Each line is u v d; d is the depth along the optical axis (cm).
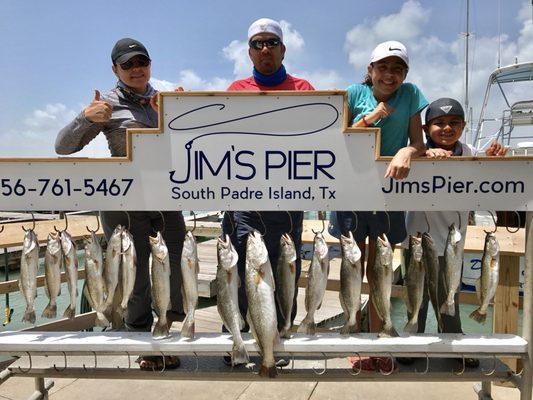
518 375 267
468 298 410
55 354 262
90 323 449
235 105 255
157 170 261
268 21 296
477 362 288
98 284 266
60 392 339
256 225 297
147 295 306
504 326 355
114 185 263
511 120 908
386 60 282
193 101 256
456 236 259
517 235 386
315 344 255
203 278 640
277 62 304
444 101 304
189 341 260
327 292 652
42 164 263
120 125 294
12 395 335
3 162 263
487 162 254
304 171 258
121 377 269
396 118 297
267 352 247
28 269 265
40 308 736
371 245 305
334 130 255
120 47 291
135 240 298
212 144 258
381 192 258
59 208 266
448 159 253
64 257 267
